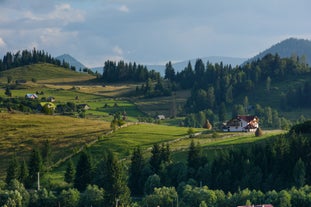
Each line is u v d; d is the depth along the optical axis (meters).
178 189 150.38
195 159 166.62
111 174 143.88
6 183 160.75
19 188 148.75
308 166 153.62
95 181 163.12
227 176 152.62
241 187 148.88
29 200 145.12
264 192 146.75
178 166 162.88
